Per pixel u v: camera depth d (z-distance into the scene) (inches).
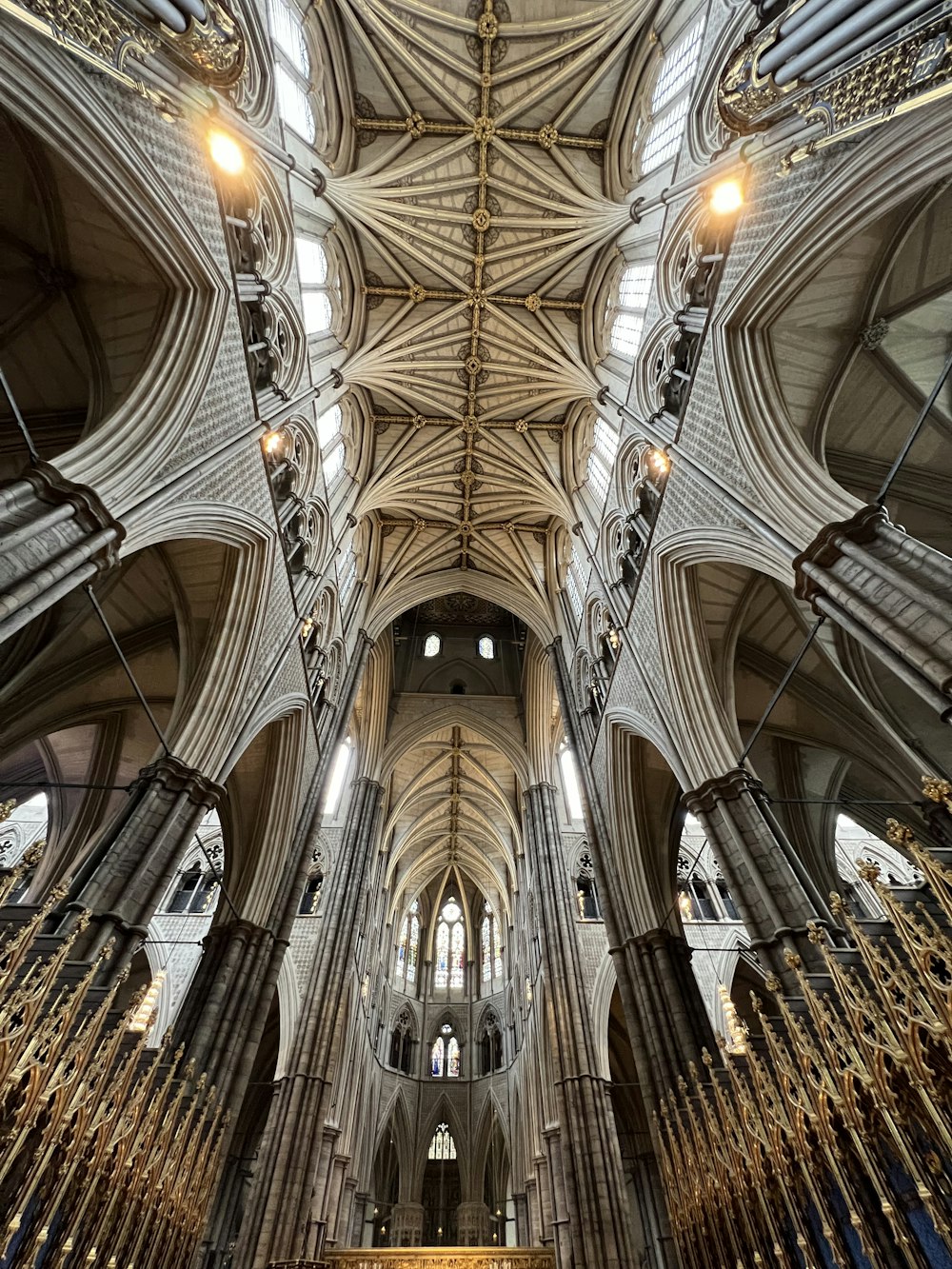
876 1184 195.5
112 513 307.3
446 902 1403.8
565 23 554.9
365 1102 935.0
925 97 210.2
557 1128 743.7
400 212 652.7
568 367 737.6
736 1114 299.0
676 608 506.3
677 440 472.7
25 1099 190.9
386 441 847.7
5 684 497.7
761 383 387.2
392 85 587.2
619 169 617.3
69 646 550.9
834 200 321.1
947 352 426.9
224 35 293.9
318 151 576.7
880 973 207.5
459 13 554.6
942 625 230.8
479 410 839.1
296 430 569.0
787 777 628.4
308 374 573.9
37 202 356.8
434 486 911.0
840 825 1010.7
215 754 446.6
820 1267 223.0
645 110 583.2
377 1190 1080.8
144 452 337.4
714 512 420.5
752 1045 321.7
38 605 243.8
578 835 972.6
